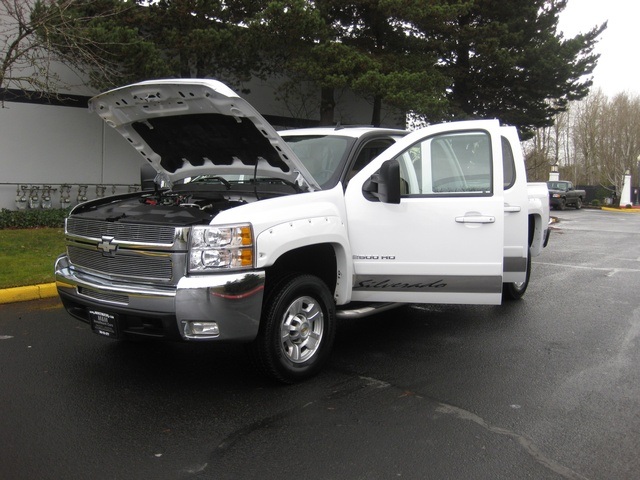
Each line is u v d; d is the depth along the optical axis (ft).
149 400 13.82
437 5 54.03
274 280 14.49
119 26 39.50
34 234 37.70
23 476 10.34
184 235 13.10
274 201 14.16
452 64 72.18
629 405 14.03
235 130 15.05
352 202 16.08
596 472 10.86
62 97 46.19
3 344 17.85
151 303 13.08
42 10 34.76
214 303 12.71
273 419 12.85
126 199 17.76
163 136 16.72
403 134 19.02
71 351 17.29
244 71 48.93
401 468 10.85
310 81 55.36
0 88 42.78
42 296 23.82
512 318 22.33
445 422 12.89
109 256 14.19
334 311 15.71
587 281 30.73
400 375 15.80
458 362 16.99
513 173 19.77
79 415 12.94
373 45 58.13
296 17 45.65
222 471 10.64
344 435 12.16
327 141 17.56
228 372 15.74
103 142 49.01
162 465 10.82
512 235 19.57
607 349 18.54
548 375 16.05
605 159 169.58
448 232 16.17
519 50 71.61
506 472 10.78
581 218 89.81
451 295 16.39
